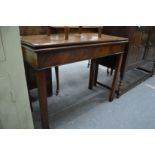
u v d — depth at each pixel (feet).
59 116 4.99
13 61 2.51
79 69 9.60
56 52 3.08
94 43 3.75
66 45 3.14
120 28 5.27
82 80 7.89
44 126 3.96
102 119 4.91
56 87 6.77
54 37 3.90
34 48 2.73
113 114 5.20
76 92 6.61
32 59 3.00
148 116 5.18
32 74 5.06
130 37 5.05
